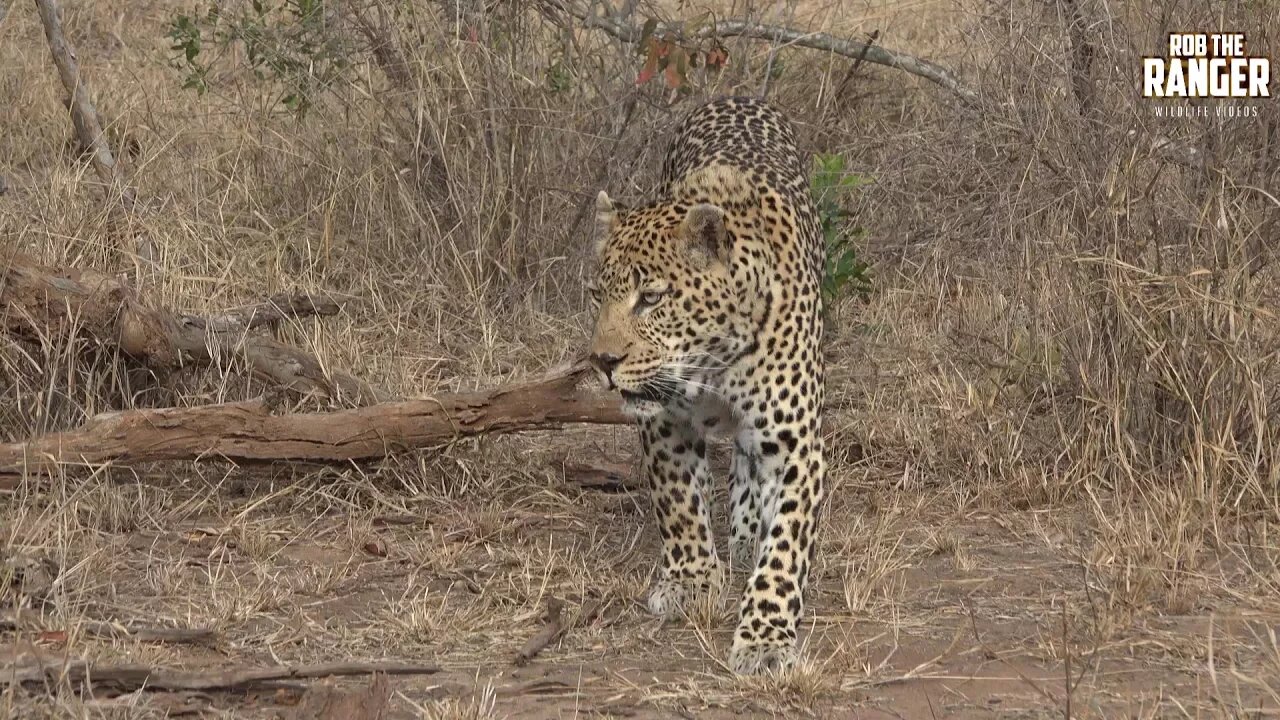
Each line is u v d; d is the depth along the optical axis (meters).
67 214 12.59
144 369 11.53
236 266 13.61
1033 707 7.77
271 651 8.51
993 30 13.85
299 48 15.51
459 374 13.44
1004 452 11.55
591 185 15.05
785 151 10.55
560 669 8.38
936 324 14.20
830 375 13.52
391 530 10.66
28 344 11.31
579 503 11.30
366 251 14.55
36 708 7.19
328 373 11.61
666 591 9.33
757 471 9.12
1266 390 11.13
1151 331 11.16
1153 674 8.20
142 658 8.20
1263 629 8.82
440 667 8.30
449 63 14.78
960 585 9.69
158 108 17.00
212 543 10.20
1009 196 13.39
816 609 9.35
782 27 16.25
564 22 15.80
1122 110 11.64
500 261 14.78
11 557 8.99
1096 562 9.82
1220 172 10.88
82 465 10.25
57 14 13.95
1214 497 10.22
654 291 8.49
